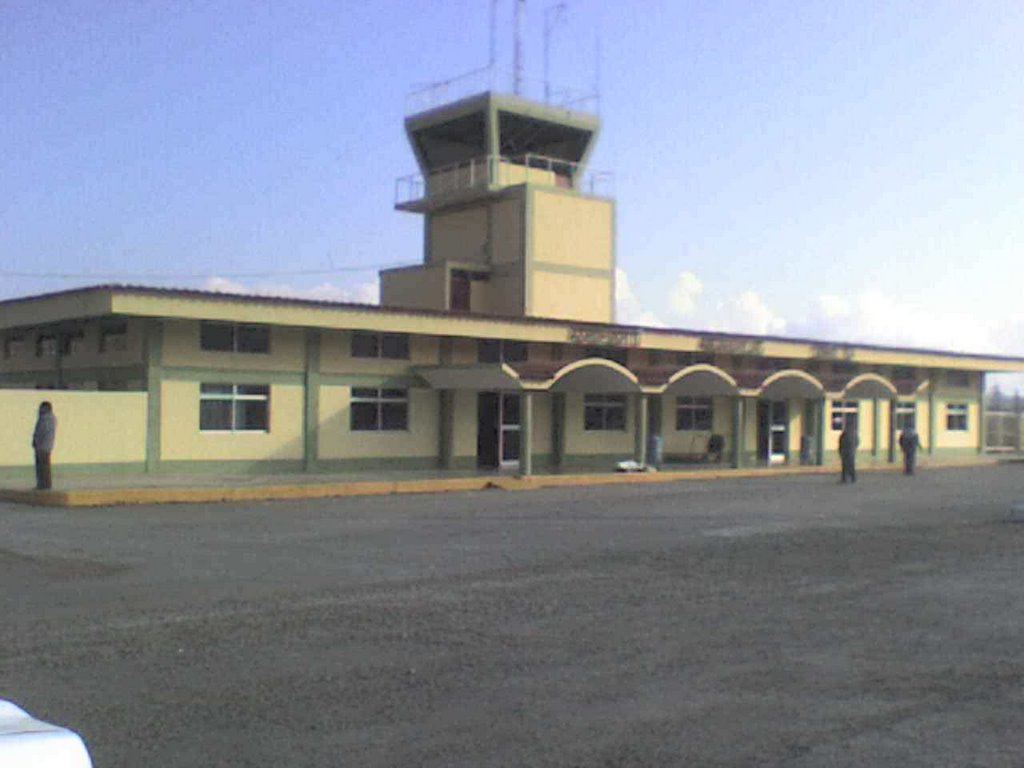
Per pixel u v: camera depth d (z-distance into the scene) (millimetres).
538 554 14867
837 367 44719
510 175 41031
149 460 27203
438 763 6066
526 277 39156
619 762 6113
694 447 40312
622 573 13203
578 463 36625
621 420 38062
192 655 8641
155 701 7309
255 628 9711
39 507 20500
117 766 5988
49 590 11625
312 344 30219
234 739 6484
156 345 27281
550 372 30078
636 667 8344
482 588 12008
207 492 22172
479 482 27250
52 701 7297
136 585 11977
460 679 7934
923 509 22469
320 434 30453
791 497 25438
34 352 32312
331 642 9164
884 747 6426
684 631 9727
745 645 9148
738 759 6180
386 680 7898
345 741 6457
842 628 9922
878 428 47062
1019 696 7598
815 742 6504
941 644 9266
